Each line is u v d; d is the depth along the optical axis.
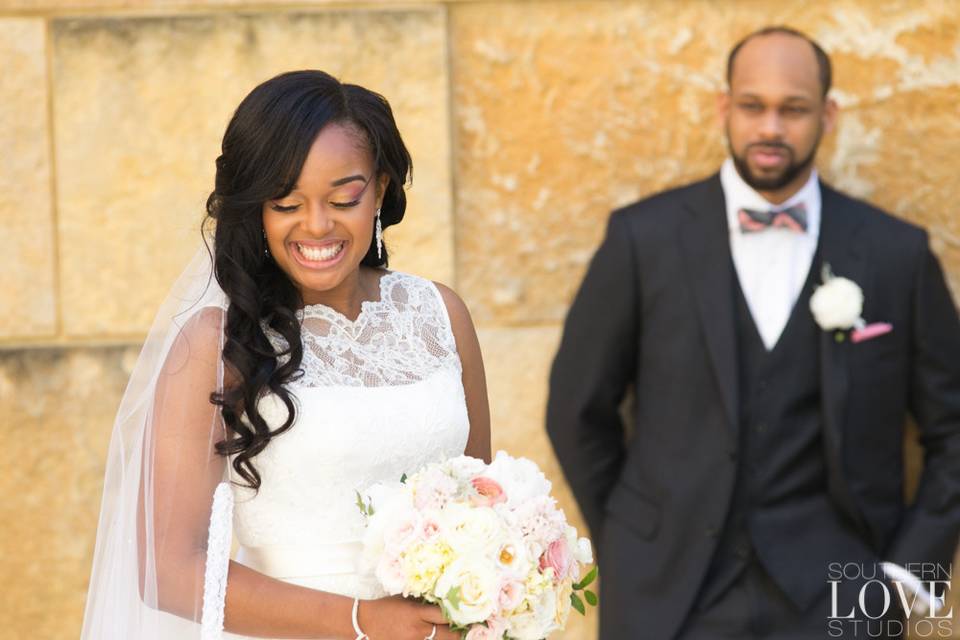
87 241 7.37
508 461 4.42
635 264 6.78
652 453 6.70
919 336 6.75
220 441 4.53
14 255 7.38
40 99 7.33
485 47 7.37
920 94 7.30
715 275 6.64
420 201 7.40
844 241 6.70
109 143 7.34
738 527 6.55
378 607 4.33
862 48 7.30
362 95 4.55
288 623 4.37
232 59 7.32
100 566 4.76
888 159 7.34
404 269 7.42
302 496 4.62
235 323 4.54
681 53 7.34
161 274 7.37
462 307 5.22
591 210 7.42
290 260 4.48
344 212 4.44
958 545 7.12
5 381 7.39
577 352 6.90
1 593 7.46
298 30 7.32
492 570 4.09
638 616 6.61
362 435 4.62
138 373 4.80
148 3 7.31
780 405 6.54
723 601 6.55
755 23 7.33
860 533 6.62
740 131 6.63
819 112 6.64
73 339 7.41
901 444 6.78
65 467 7.41
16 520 7.43
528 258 7.45
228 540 4.45
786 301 6.63
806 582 6.47
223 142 4.49
